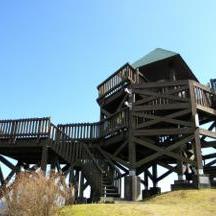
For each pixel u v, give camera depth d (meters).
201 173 15.50
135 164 16.58
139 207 11.41
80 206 11.39
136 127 17.34
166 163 20.16
